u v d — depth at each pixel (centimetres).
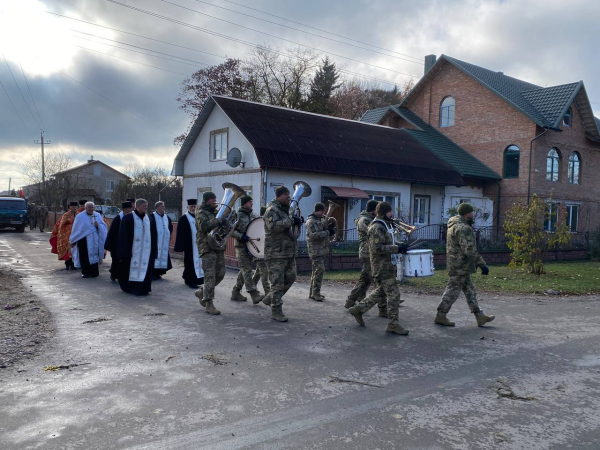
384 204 753
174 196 4238
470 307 810
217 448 384
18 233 3189
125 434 404
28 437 396
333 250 1528
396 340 709
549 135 2827
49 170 5409
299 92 4634
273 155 2036
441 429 423
